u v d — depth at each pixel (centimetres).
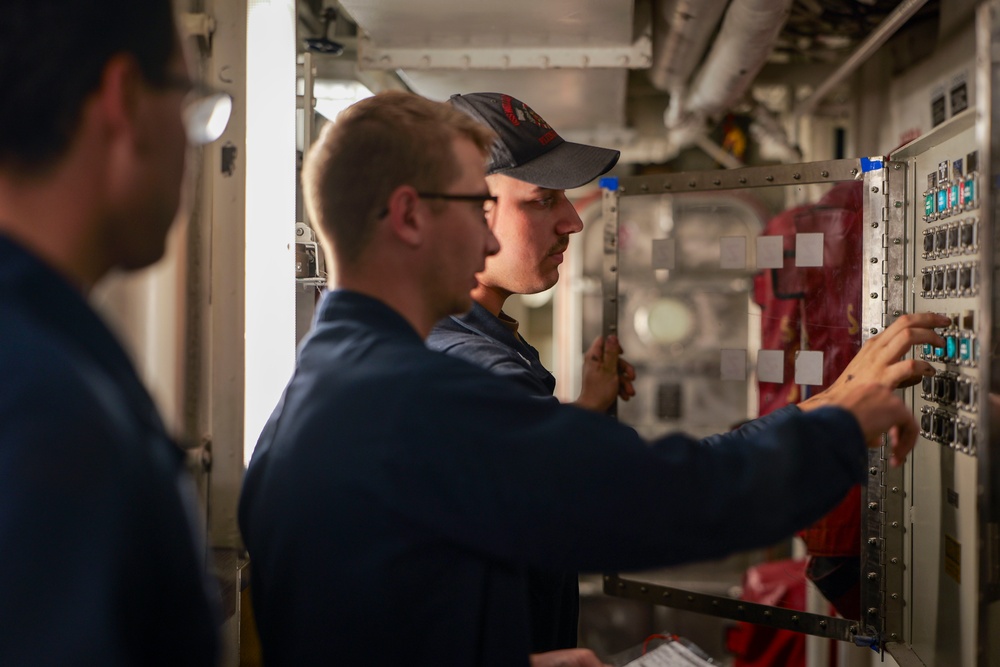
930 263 158
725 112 379
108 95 58
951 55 237
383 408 84
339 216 96
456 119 101
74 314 56
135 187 61
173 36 63
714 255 438
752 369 411
